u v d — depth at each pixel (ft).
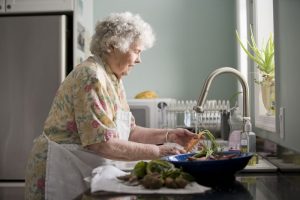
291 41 4.31
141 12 10.36
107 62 5.32
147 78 10.33
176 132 5.57
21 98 8.11
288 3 4.42
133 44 5.21
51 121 5.12
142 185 3.19
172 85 10.27
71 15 8.43
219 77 10.08
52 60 8.05
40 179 5.10
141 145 4.62
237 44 9.48
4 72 8.14
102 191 3.11
